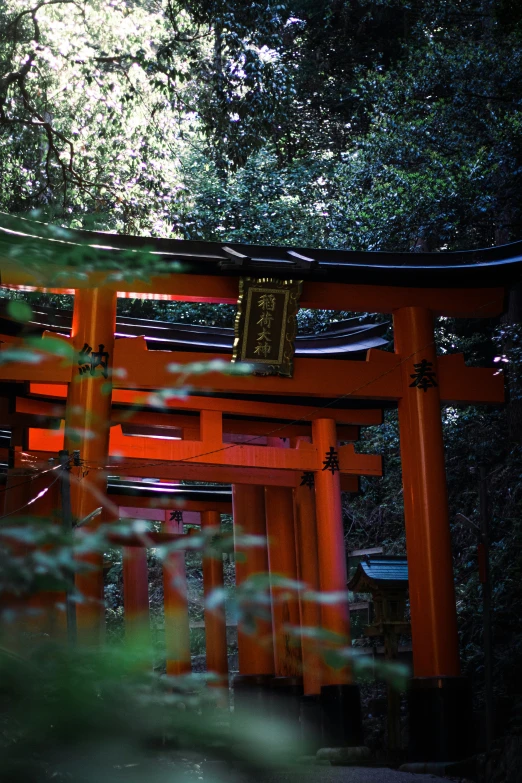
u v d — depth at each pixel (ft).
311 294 38.65
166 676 4.74
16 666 4.59
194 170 81.25
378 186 64.13
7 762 4.22
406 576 45.14
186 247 36.91
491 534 61.62
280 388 38.34
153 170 63.41
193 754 4.50
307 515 47.93
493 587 54.95
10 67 59.16
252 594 4.50
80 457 32.73
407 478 39.37
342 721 39.63
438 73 66.80
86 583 29.22
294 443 49.34
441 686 36.17
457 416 68.33
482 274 39.91
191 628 78.38
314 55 96.27
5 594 4.79
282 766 4.50
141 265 6.54
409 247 68.33
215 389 37.40
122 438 39.29
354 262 39.47
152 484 60.29
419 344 39.81
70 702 4.41
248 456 41.65
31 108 58.13
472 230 70.54
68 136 62.90
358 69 75.97
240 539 5.35
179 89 65.10
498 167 61.82
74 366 34.78
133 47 60.80
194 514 62.69
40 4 56.24
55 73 60.18
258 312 37.27
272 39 58.70
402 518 72.84
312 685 44.98
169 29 64.08
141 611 60.39
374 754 44.68
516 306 58.49
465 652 53.83
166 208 63.87
